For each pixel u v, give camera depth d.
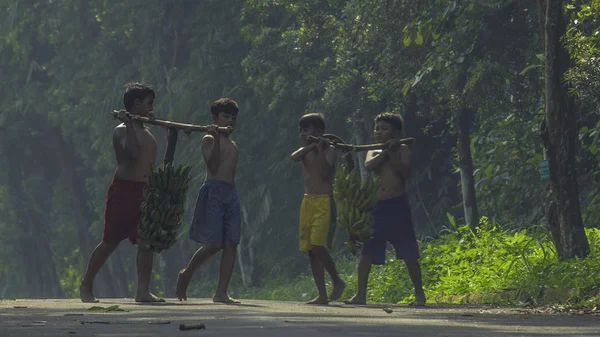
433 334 9.84
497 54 32.09
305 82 47.12
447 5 32.41
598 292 19.23
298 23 50.72
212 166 18.47
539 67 31.41
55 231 91.06
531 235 29.42
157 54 61.66
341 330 10.12
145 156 18.14
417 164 49.25
